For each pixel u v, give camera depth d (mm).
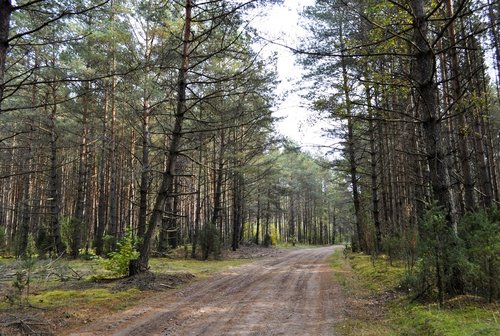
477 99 9562
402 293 9219
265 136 26766
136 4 15430
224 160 26875
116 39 15570
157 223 13555
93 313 8297
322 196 67250
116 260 13055
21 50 9695
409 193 21484
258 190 39500
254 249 34438
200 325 7273
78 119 25422
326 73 16984
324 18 13367
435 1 9781
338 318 7676
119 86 16281
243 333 6664
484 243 7156
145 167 14930
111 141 22625
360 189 34875
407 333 6160
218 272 15898
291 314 8086
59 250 21781
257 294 10508
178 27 15461
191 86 19703
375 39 9375
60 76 16562
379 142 22781
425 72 7891
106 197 34094
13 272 10484
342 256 24000
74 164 35062
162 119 22047
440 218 7438
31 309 8445
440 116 7836
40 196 35531
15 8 5746
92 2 7754
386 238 15844
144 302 9594
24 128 25562
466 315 6355
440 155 7770
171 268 16891
